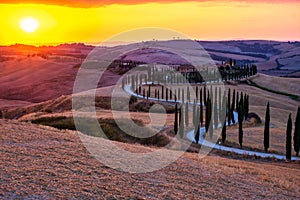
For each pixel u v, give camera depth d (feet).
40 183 66.44
